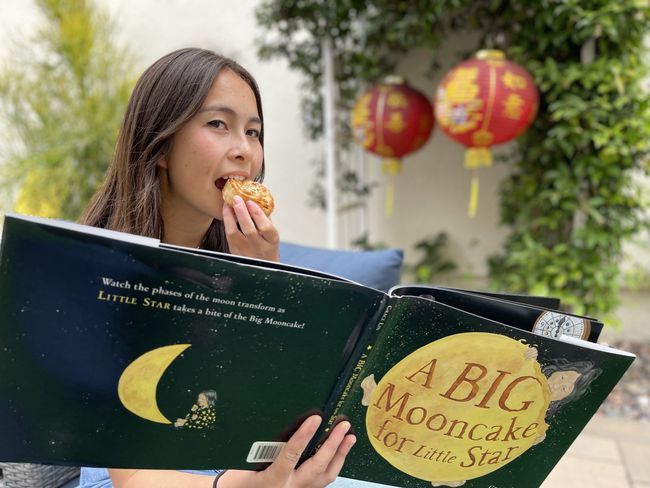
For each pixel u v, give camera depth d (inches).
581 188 103.3
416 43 111.0
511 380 28.8
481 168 130.9
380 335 26.3
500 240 130.8
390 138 103.3
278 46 126.7
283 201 145.9
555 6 97.5
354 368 27.0
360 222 139.0
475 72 87.1
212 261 22.4
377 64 118.8
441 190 134.6
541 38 99.9
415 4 106.5
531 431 31.1
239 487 29.3
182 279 22.6
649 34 107.4
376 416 29.1
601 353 28.3
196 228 42.4
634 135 96.0
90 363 23.7
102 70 131.3
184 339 24.0
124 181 39.0
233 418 26.6
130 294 22.7
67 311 22.5
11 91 132.6
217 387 25.5
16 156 128.2
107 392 24.4
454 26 115.6
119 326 23.2
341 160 138.6
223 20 145.6
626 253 114.9
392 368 27.6
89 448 25.5
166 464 27.1
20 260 21.3
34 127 131.6
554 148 103.3
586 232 101.6
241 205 37.4
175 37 149.4
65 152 125.0
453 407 29.3
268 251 39.0
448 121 91.2
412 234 137.9
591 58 98.3
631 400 106.7
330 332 25.4
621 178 100.7
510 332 27.3
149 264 22.2
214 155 37.2
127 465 26.6
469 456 31.5
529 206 109.7
